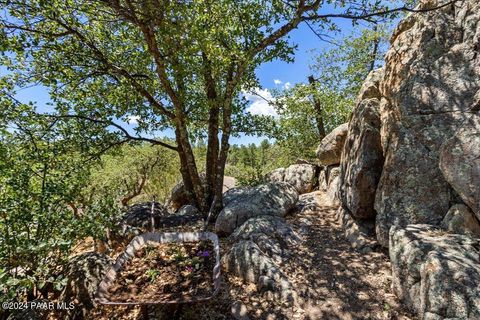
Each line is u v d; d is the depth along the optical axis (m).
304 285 5.49
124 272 5.05
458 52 5.82
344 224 7.68
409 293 4.63
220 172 9.35
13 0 6.51
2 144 6.33
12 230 4.89
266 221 7.56
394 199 6.07
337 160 11.12
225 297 5.23
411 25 7.48
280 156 20.05
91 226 6.00
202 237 5.33
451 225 4.99
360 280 5.50
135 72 9.65
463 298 3.62
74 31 7.63
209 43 6.59
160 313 4.80
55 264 5.68
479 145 4.68
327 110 16.95
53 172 6.69
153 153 17.53
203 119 11.61
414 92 6.18
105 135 10.28
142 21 6.71
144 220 9.35
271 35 8.00
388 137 6.68
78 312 4.97
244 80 9.59
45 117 8.05
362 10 7.00
